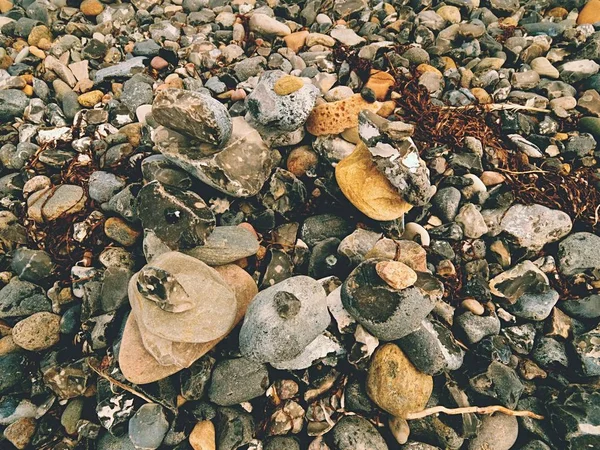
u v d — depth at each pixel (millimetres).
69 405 465
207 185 527
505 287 510
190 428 444
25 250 520
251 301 451
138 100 635
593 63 698
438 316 495
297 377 461
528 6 826
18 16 788
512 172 575
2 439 452
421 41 729
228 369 449
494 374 458
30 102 648
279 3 809
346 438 438
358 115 502
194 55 696
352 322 460
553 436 450
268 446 441
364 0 799
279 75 528
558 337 500
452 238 534
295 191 545
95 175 559
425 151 577
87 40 735
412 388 432
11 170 602
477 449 440
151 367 436
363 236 515
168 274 424
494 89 677
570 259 528
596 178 602
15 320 503
